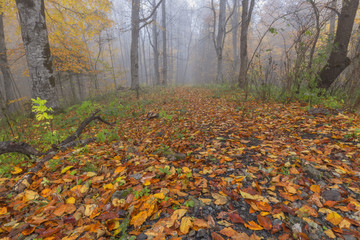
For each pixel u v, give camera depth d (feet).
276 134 11.12
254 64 22.44
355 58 16.92
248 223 4.79
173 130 13.94
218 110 19.77
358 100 13.53
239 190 5.94
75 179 7.40
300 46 19.31
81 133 16.26
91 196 6.40
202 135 12.14
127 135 14.33
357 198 5.52
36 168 8.61
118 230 4.65
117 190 6.28
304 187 6.04
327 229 4.50
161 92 43.09
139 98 36.14
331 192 5.56
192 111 20.83
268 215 5.05
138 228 4.78
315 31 19.45
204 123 15.10
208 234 4.50
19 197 6.48
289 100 19.04
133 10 46.62
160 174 7.32
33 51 23.59
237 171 7.30
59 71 52.39
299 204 5.35
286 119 13.61
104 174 7.79
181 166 8.13
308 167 6.95
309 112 14.62
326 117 13.10
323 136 10.06
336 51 18.90
